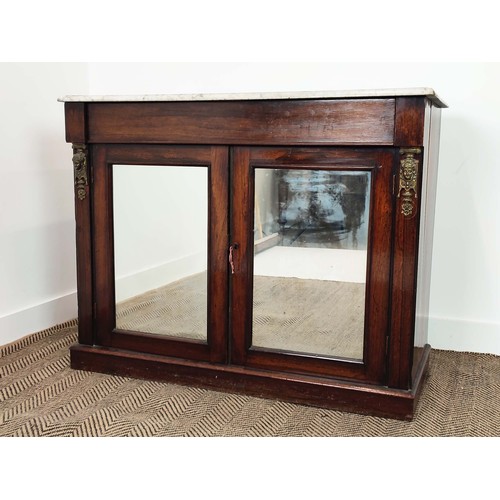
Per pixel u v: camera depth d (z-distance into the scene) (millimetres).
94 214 1710
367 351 1498
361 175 1443
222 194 1560
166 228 1639
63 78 2262
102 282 1738
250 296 1587
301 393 1552
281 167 1501
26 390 1644
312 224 1507
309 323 1554
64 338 2090
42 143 2150
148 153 1616
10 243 2025
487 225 1978
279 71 2174
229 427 1425
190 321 1667
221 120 1525
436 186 1902
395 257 1436
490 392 1684
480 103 1940
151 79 2361
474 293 2021
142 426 1428
